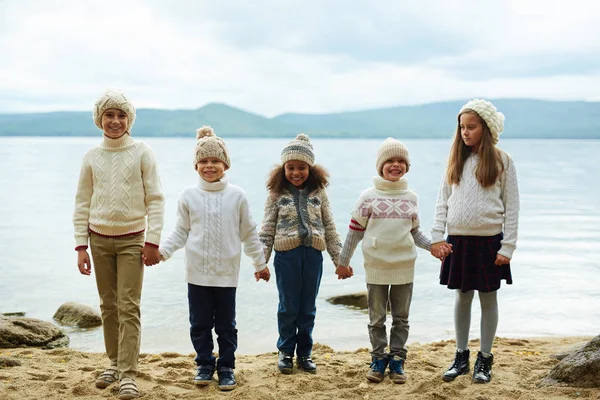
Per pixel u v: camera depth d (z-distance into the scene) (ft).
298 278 15.12
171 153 309.22
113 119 13.66
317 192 15.64
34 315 27.48
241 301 29.19
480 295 14.44
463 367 14.52
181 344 22.72
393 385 14.11
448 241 14.66
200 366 14.30
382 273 14.57
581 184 119.14
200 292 14.12
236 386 14.06
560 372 13.74
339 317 26.76
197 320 14.24
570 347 18.34
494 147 14.21
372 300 14.71
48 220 62.80
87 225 13.96
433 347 19.12
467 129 14.26
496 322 14.38
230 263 14.19
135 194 13.79
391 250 14.57
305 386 13.97
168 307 28.02
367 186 110.42
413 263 14.76
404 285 14.69
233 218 14.37
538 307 28.07
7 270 37.42
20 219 63.57
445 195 14.93
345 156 293.84
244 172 152.15
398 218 14.70
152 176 14.02
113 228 13.64
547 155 321.52
